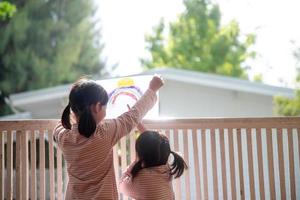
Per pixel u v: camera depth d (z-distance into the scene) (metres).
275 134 3.96
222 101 10.75
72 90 2.96
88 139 2.87
